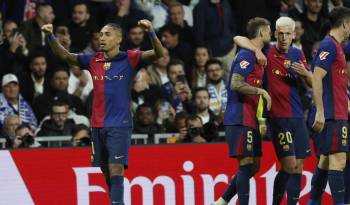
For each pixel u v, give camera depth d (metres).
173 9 40.09
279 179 27.95
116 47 26.45
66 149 30.30
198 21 40.34
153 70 37.19
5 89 35.53
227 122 27.27
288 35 27.38
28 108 36.00
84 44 38.78
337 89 26.88
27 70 37.25
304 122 27.94
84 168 30.31
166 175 30.67
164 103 35.66
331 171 27.05
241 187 27.25
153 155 30.64
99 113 26.42
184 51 39.25
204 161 30.86
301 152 27.88
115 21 39.69
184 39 39.88
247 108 27.08
